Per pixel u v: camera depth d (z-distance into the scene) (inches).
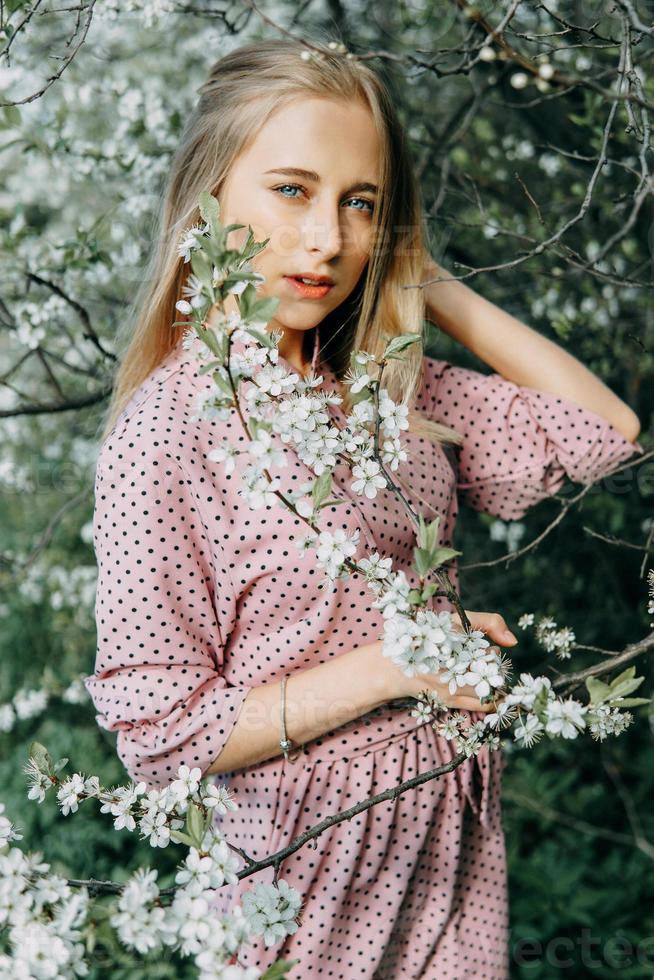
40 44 77.7
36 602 119.2
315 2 92.7
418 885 50.8
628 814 101.5
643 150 45.3
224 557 46.1
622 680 36.6
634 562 94.8
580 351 86.8
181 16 89.4
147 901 33.3
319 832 40.1
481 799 51.9
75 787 39.8
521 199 91.9
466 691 42.3
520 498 58.0
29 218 100.7
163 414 45.8
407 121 84.4
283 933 37.0
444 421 58.1
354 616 46.5
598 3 65.7
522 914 92.2
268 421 36.6
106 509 45.8
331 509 46.1
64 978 31.8
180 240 49.5
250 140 46.4
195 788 38.9
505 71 77.0
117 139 74.2
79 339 88.7
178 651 45.6
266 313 33.8
